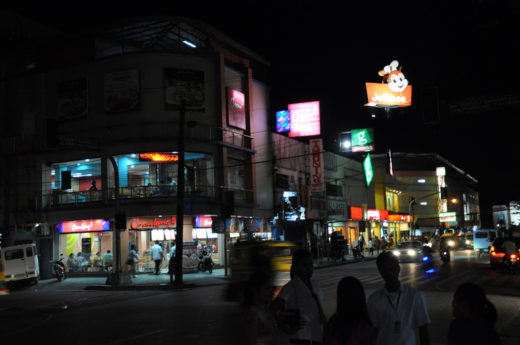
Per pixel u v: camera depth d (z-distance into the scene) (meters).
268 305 5.19
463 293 4.24
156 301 18.62
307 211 42.72
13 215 34.59
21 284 29.41
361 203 58.59
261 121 39.16
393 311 4.71
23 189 34.62
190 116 32.31
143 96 31.72
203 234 33.44
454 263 34.22
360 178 59.16
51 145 21.30
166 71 32.00
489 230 41.62
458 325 4.13
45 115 34.19
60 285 28.70
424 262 26.41
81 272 32.53
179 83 32.19
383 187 66.25
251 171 36.47
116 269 25.67
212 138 33.09
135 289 24.36
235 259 16.84
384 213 62.94
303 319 5.02
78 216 32.56
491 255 27.36
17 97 35.38
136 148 31.22
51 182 34.72
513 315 12.59
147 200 30.59
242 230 35.91
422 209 80.44
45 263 33.38
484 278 22.80
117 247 25.83
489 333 4.01
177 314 14.62
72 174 36.00
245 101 36.94
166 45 35.34
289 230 41.97
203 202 31.66
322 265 36.22
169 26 33.84
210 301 17.58
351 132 54.53
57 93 33.81
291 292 5.27
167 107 31.80
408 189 79.94
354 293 4.11
